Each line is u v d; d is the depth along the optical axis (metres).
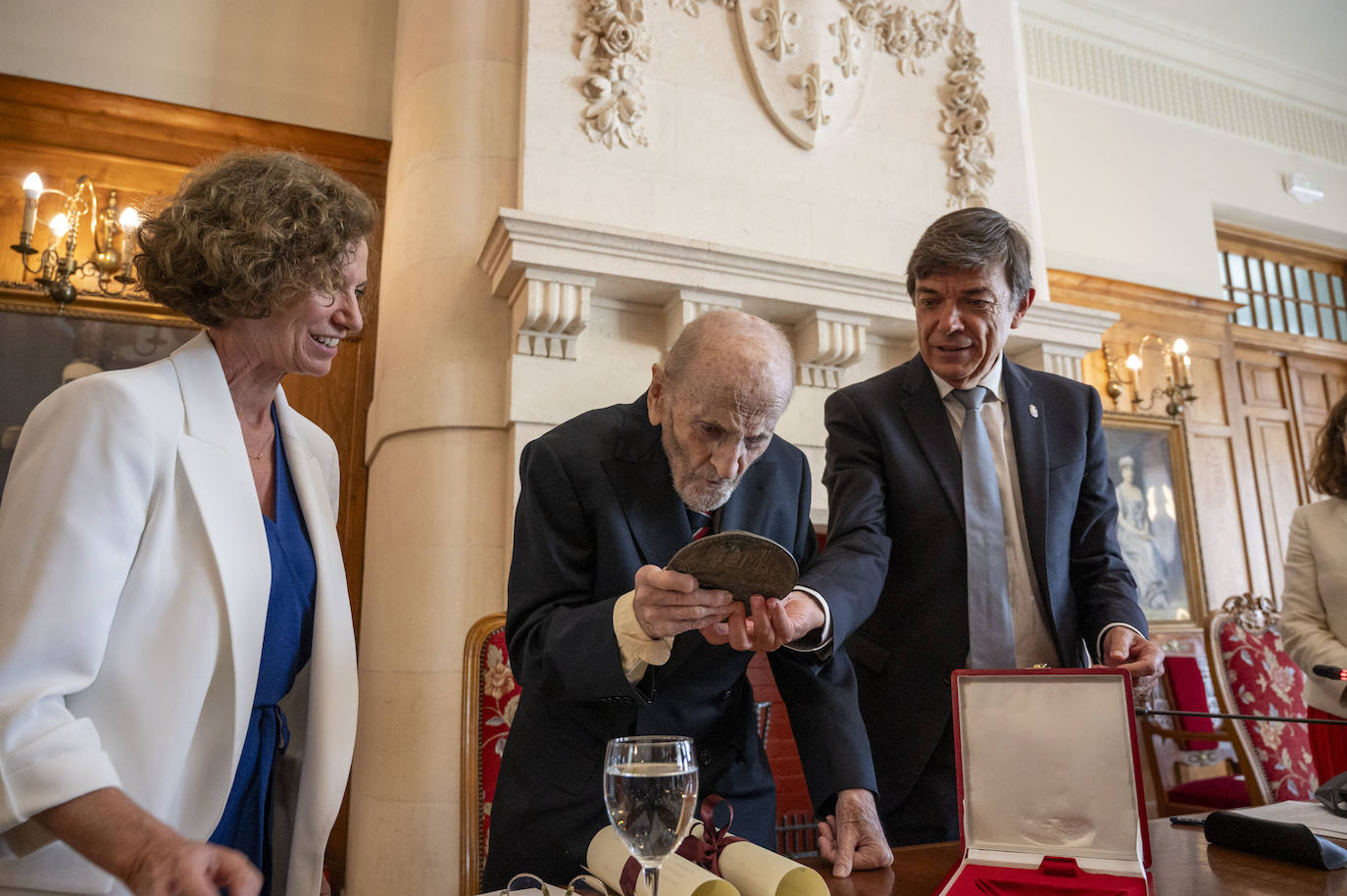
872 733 1.67
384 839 3.01
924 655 1.63
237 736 1.05
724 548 1.04
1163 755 4.93
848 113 4.04
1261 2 6.30
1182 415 5.79
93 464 0.96
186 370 1.12
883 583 1.60
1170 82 6.53
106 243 3.49
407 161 3.63
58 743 0.83
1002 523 1.66
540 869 1.31
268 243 1.06
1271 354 6.71
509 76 3.63
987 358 1.68
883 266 4.00
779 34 3.93
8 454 3.35
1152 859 1.13
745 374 1.23
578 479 1.40
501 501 3.30
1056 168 5.91
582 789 1.31
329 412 3.90
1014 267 1.65
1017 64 4.54
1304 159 6.99
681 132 3.73
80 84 3.78
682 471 1.34
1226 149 6.65
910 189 4.14
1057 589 1.66
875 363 4.00
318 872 1.18
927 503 1.67
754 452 1.30
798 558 1.56
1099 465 1.81
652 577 1.08
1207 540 5.83
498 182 3.53
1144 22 6.40
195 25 4.03
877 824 1.22
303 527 1.28
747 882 0.97
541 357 3.34
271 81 4.12
